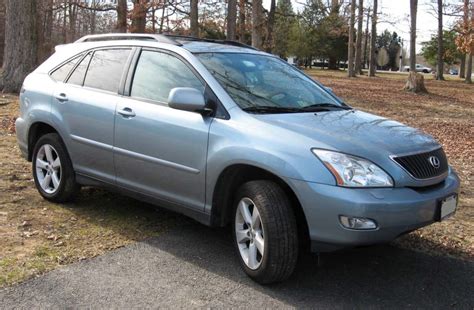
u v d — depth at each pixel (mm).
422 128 13344
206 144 4359
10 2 15492
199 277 4230
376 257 4801
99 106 5234
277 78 5164
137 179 4996
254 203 4047
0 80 15625
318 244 3865
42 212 5547
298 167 3838
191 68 4758
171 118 4629
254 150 4051
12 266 4238
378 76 48375
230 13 21859
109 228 5203
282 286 4137
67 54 5988
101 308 3695
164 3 21594
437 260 4793
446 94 25141
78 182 5645
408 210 3799
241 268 4395
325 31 59844
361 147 3934
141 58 5191
